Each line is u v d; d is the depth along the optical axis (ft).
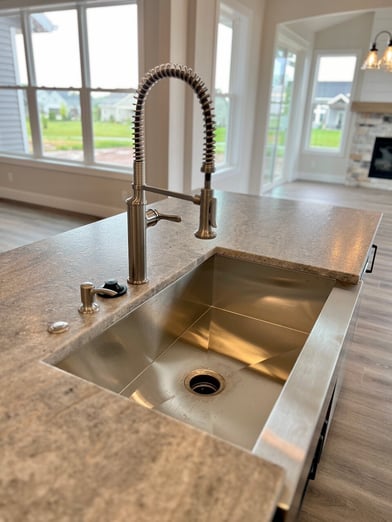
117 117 14.76
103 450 1.77
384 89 22.75
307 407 2.20
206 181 2.94
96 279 3.50
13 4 14.87
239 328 4.38
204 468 1.69
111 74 14.37
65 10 14.40
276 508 1.62
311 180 26.76
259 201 6.59
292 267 4.10
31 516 1.48
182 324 4.14
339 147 25.68
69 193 16.63
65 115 15.92
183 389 3.47
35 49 15.58
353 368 7.23
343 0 15.70
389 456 5.39
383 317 9.14
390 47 12.28
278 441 1.94
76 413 1.98
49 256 4.01
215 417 3.12
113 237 4.61
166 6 11.68
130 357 3.35
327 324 3.11
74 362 2.70
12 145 17.92
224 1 13.67
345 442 5.59
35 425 1.90
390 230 15.94
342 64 24.11
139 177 3.12
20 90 16.57
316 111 25.82
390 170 23.86
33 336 2.64
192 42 12.55
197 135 13.93
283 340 4.17
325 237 4.85
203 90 2.74
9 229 14.37
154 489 1.59
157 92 12.74
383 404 6.36
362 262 4.13
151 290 3.40
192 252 4.27
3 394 2.09
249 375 3.70
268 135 20.18
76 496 1.56
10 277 3.51
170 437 1.86
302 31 21.63
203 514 1.49
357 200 21.12
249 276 4.41
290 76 22.61
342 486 4.92
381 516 4.58
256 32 16.67
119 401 2.08
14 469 1.67
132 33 13.43
